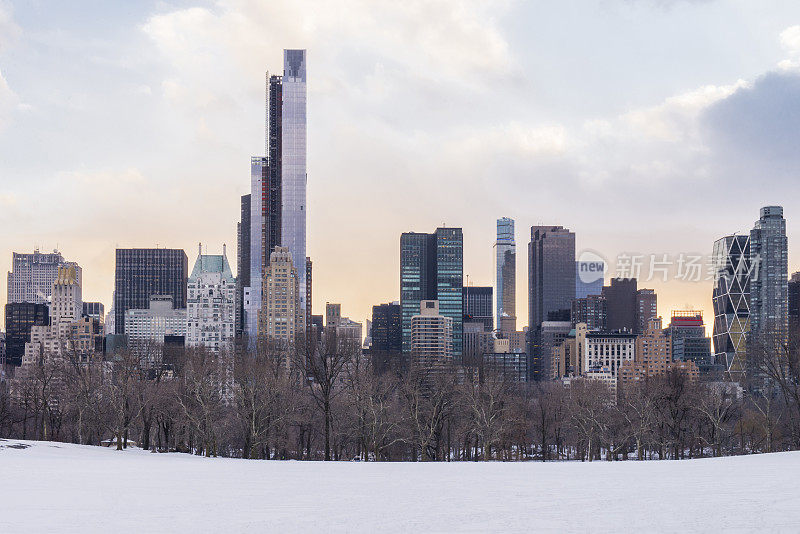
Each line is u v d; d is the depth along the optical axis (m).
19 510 40.66
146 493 47.88
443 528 33.25
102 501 44.06
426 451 127.44
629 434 141.75
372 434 122.25
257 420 121.44
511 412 137.50
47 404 159.75
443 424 140.75
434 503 41.38
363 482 54.78
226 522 35.97
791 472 55.09
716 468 60.50
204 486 52.44
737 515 34.41
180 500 44.25
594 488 47.12
